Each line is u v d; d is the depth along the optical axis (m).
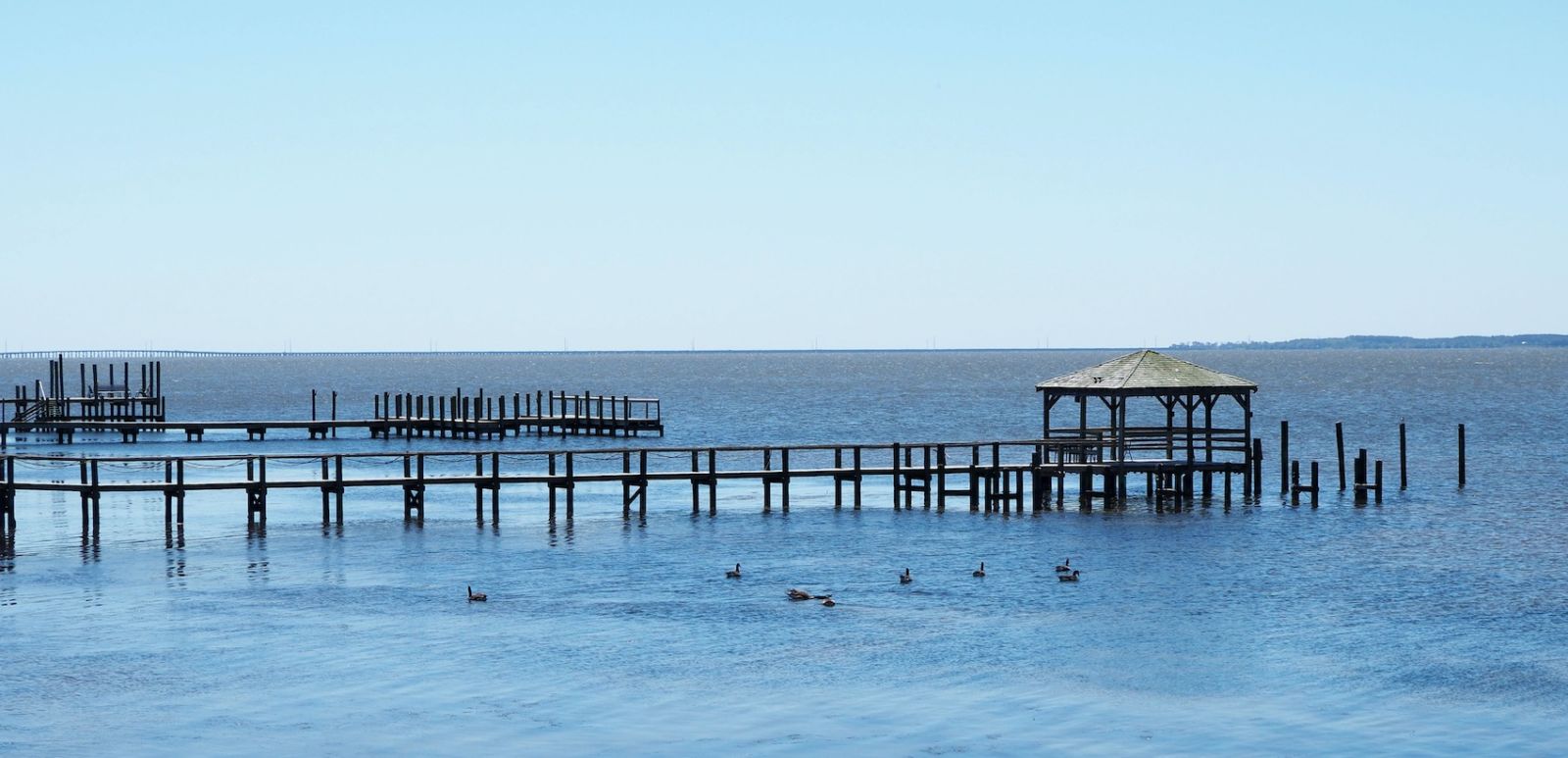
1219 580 39.84
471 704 28.11
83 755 25.31
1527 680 29.53
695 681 29.62
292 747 25.72
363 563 42.84
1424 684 29.22
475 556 44.03
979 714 27.42
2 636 33.38
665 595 37.88
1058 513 53.47
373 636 33.31
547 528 50.06
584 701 28.30
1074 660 31.12
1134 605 36.47
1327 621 34.72
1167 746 25.62
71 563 42.84
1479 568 41.56
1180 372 56.34
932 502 57.75
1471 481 63.97
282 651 31.97
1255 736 26.11
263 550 45.19
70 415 104.75
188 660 31.25
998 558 43.41
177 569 41.91
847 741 25.94
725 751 25.48
